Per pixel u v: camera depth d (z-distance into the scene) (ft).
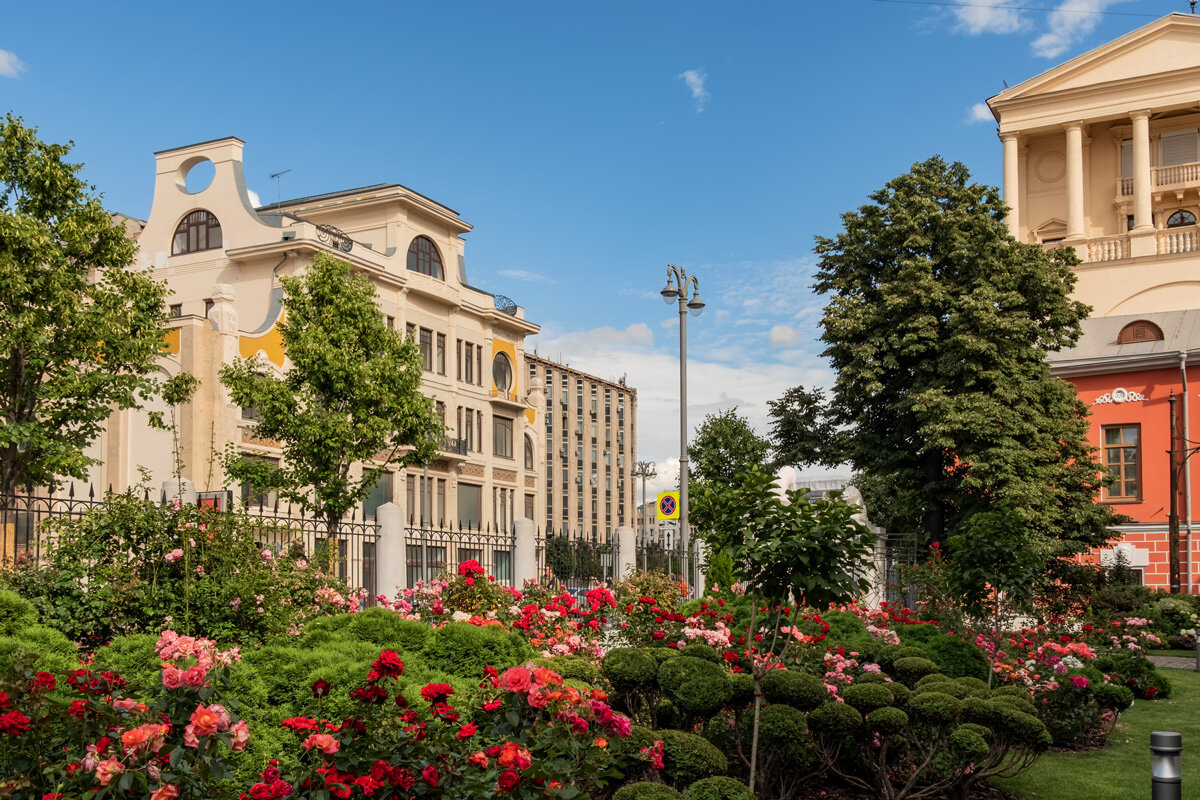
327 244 120.37
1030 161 134.10
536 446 170.81
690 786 20.12
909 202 84.53
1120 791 27.91
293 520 41.63
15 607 23.90
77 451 66.80
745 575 24.94
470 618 32.73
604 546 61.87
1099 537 82.48
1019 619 60.39
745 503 24.40
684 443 71.05
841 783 26.84
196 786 14.19
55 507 66.44
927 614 47.24
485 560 55.67
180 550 29.43
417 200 138.51
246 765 18.65
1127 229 128.67
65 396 68.33
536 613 34.83
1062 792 27.78
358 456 80.12
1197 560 96.07
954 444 78.23
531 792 14.85
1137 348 108.27
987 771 25.25
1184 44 121.80
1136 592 82.02
